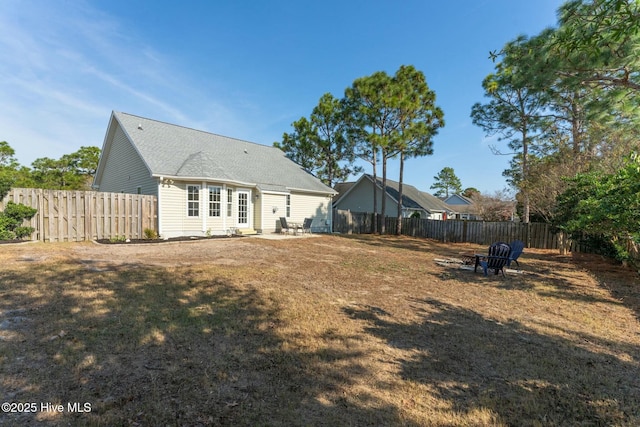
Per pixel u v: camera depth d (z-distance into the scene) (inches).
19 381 95.3
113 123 606.5
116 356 114.3
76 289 192.5
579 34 174.6
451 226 744.3
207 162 558.3
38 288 190.7
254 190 646.5
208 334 138.4
